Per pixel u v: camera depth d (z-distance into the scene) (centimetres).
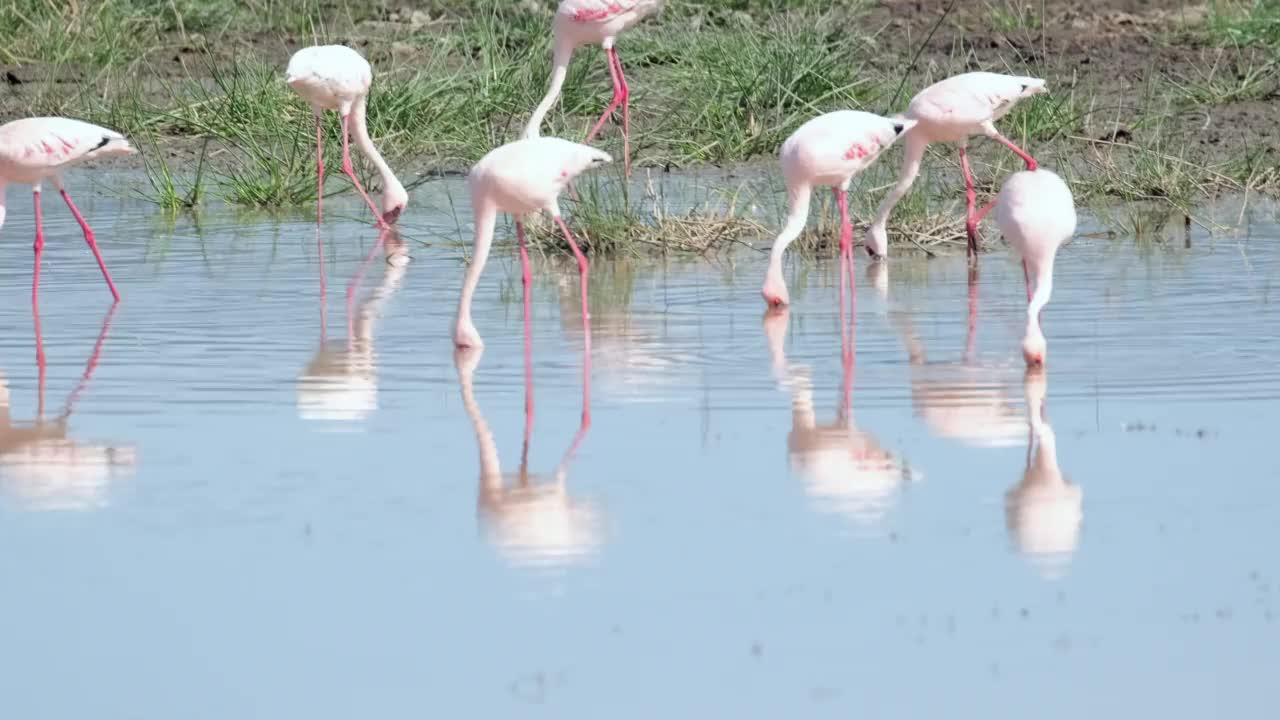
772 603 886
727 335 1467
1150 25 3084
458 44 2886
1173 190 2086
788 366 1355
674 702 783
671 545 962
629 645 841
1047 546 959
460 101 2522
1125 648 834
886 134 1551
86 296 1647
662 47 2652
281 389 1298
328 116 2420
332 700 789
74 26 3008
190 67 2928
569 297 1644
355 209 2186
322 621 870
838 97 2480
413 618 873
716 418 1209
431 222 2077
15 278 1734
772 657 827
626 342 1448
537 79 2583
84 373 1352
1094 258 1783
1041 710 775
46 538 986
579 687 800
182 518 1016
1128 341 1410
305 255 1873
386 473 1095
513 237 1958
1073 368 1330
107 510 1031
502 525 998
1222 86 2638
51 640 853
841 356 1384
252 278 1736
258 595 902
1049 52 2875
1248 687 794
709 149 2375
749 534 979
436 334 1487
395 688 800
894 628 856
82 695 797
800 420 1199
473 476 1087
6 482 1084
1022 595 895
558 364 1372
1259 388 1259
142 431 1193
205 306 1600
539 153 1406
